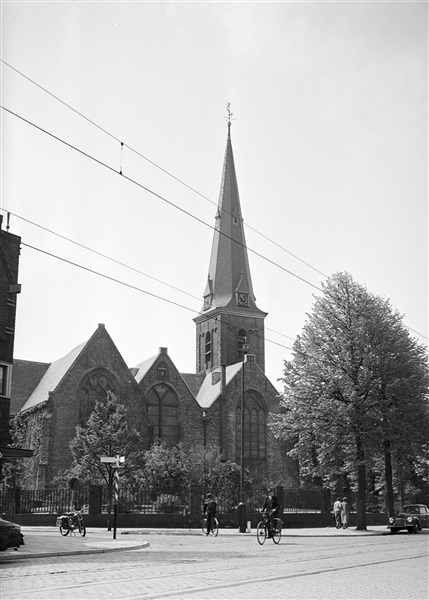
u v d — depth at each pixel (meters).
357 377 40.69
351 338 41.00
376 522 48.81
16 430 66.94
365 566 17.52
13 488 41.38
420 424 41.28
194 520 41.91
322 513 45.53
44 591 12.85
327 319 42.09
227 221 90.88
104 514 40.53
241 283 88.19
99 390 67.44
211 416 74.44
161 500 44.09
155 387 72.94
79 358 66.88
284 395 42.41
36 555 20.83
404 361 41.47
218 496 51.75
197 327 91.50
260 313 88.25
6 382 32.72
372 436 39.44
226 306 86.56
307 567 17.22
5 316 33.00
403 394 41.00
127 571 16.38
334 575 15.46
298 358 42.31
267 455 75.81
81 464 52.22
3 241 33.50
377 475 62.28
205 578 14.87
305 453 42.16
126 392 68.44
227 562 18.69
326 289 42.81
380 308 42.41
